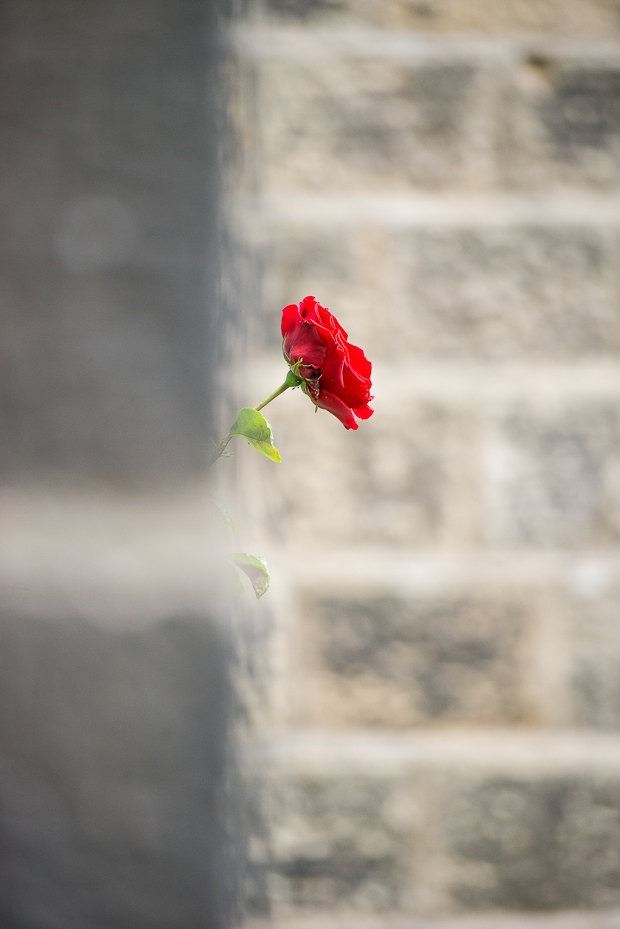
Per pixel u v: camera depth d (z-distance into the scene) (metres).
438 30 4.17
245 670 4.03
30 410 2.99
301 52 4.16
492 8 4.17
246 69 4.08
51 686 2.95
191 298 3.13
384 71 4.17
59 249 3.07
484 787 4.15
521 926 4.14
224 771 3.24
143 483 3.03
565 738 4.15
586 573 4.16
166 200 3.15
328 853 4.14
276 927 4.12
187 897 2.94
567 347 4.17
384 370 4.17
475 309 4.17
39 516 2.98
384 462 4.16
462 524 4.16
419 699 4.16
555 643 4.16
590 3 4.18
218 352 3.41
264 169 4.16
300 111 4.16
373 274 4.17
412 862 4.14
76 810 2.93
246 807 4.01
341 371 3.42
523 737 4.15
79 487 3.00
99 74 3.18
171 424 3.06
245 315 4.05
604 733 4.15
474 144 4.17
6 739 2.92
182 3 3.25
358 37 4.17
